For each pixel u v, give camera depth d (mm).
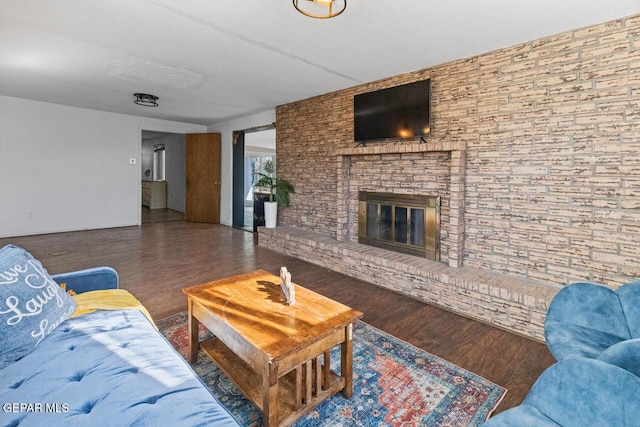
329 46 2971
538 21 2445
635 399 936
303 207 5109
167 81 4160
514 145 2871
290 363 1463
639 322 1562
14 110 5441
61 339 1451
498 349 2291
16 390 1147
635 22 2297
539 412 1097
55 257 4379
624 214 2363
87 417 1017
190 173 7602
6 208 5508
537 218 2768
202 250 4930
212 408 1100
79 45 3037
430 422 1599
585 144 2512
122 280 3529
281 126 5469
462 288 2846
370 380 1911
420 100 3445
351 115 4289
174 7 2336
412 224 3664
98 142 6359
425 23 2508
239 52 3148
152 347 1440
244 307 1790
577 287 1733
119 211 6738
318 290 3395
